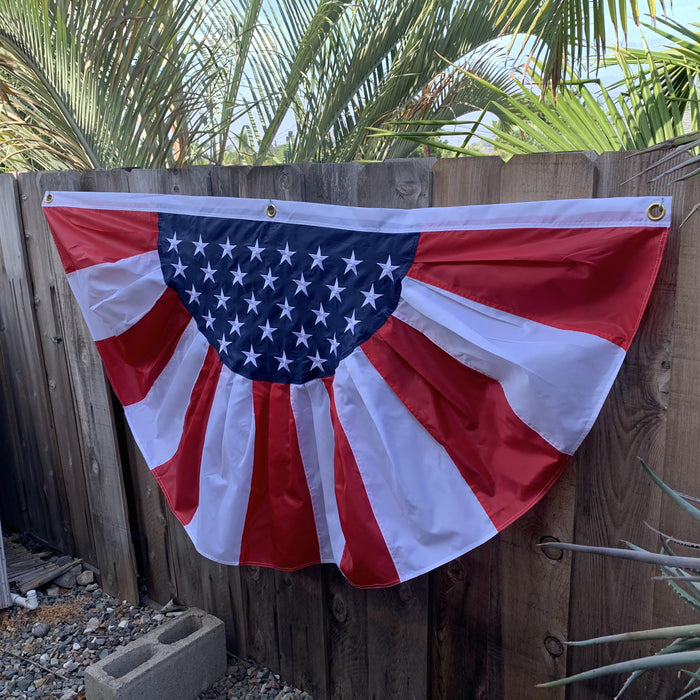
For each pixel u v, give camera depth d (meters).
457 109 5.00
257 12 4.44
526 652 1.82
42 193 2.80
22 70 3.58
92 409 2.87
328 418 1.97
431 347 1.72
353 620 2.23
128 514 2.89
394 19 4.42
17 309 3.14
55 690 2.51
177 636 2.52
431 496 1.76
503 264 1.58
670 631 0.97
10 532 3.70
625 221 1.42
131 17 3.17
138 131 3.62
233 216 2.08
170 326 2.30
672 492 1.12
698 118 2.31
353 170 1.88
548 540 1.71
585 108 2.45
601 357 1.46
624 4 1.82
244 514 2.15
